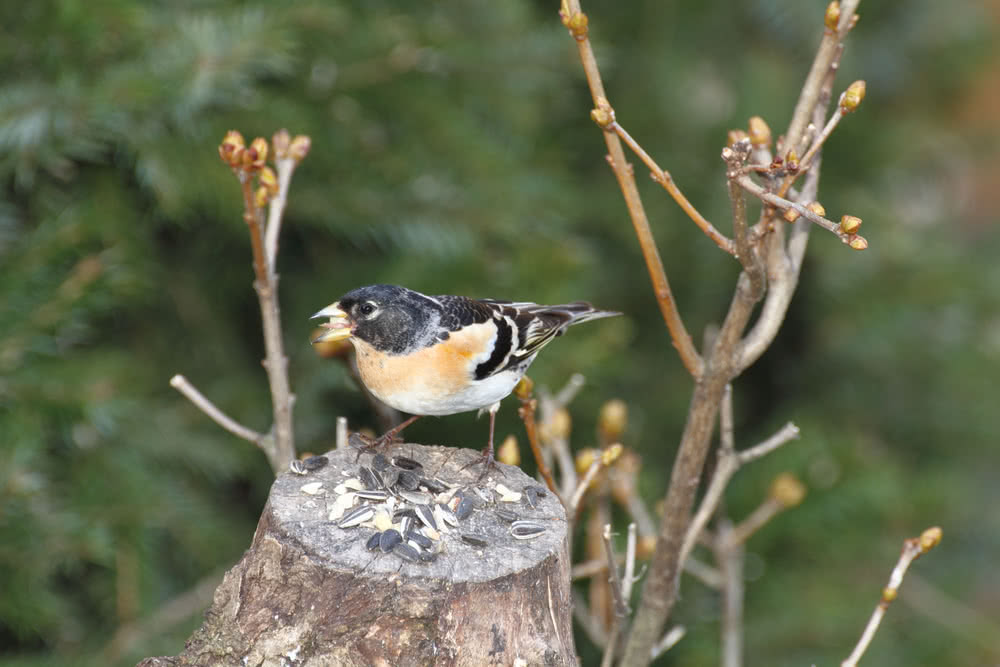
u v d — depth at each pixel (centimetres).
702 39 1188
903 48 1228
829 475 1025
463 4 947
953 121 1341
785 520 1010
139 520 820
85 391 771
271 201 638
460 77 951
